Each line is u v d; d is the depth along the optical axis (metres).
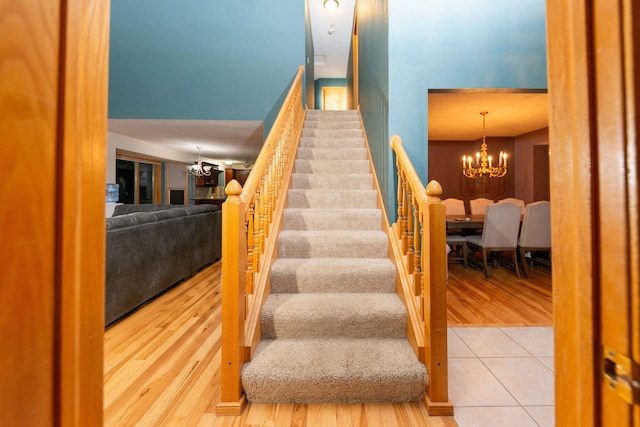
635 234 0.32
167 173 7.18
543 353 1.87
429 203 1.41
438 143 6.43
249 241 1.65
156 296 2.90
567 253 0.41
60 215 0.37
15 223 0.32
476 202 5.36
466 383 1.56
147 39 4.00
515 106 3.99
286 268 1.93
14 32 0.32
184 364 1.71
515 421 1.29
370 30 3.16
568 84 0.40
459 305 2.69
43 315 0.35
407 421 1.29
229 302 1.36
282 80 4.07
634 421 0.32
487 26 2.36
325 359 1.47
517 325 2.27
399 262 1.91
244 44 4.05
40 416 0.35
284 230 2.39
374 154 2.91
